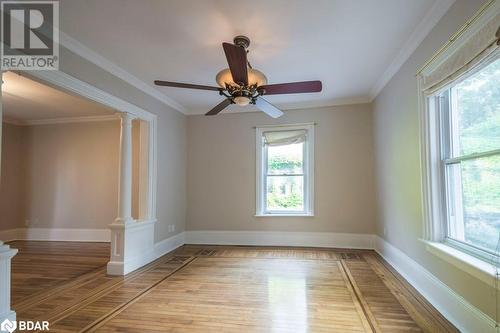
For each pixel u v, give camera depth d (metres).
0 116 2.17
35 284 3.20
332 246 4.86
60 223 5.68
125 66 3.45
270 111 3.33
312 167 4.96
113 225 3.57
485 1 1.82
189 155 5.45
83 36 2.74
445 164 2.53
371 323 2.27
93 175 5.62
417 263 2.92
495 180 1.92
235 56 2.19
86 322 2.31
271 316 2.41
